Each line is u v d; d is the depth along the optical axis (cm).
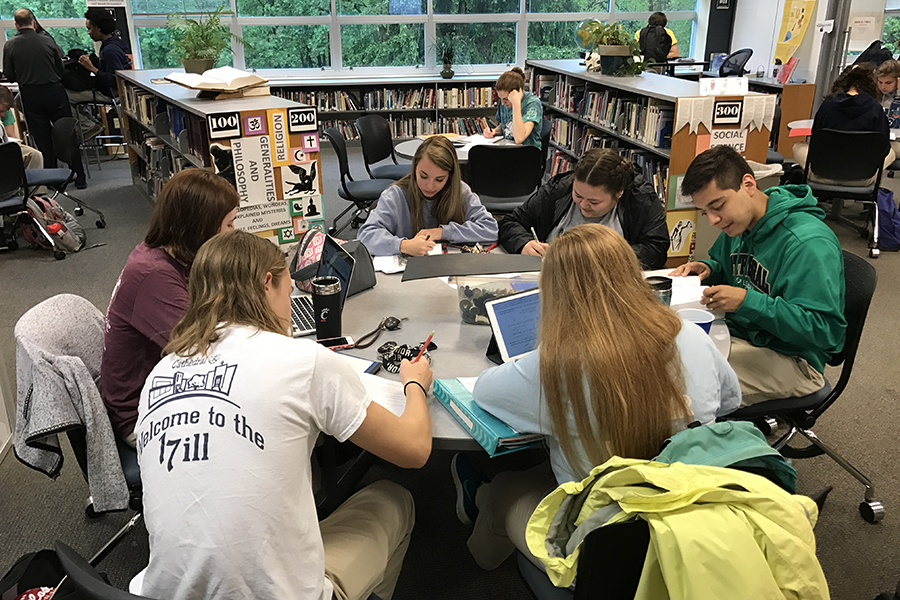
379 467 244
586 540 105
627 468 109
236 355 118
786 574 100
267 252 132
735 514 101
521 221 278
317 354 122
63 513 225
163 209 172
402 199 269
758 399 199
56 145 521
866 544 208
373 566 143
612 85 481
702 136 394
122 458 178
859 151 451
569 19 855
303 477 119
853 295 197
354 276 216
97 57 716
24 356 165
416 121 809
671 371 127
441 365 171
